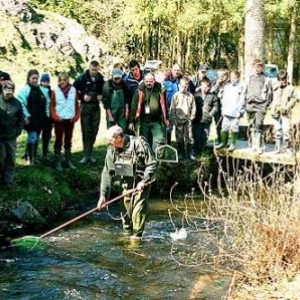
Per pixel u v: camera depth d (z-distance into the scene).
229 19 26.08
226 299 6.16
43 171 10.60
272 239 6.27
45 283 7.06
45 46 25.62
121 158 7.95
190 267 7.48
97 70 11.16
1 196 9.30
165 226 9.57
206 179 12.31
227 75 12.33
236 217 7.20
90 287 6.96
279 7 24.41
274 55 32.09
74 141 13.37
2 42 23.88
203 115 12.24
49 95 10.76
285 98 11.56
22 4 25.91
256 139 11.92
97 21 29.83
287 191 6.48
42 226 9.41
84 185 11.14
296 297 5.73
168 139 12.11
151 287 6.93
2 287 6.93
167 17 27.78
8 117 9.21
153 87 10.63
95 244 8.57
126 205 8.53
